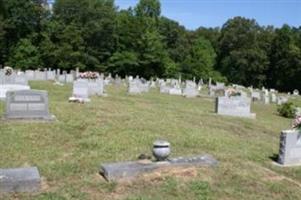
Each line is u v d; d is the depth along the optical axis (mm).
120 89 37406
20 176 7836
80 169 9320
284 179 9625
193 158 9586
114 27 80188
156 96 32406
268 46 98812
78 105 18578
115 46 81000
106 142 11828
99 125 14094
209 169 9359
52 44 73875
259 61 96875
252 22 108375
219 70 103812
